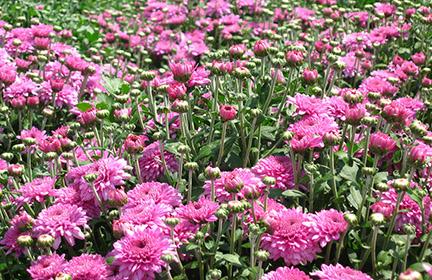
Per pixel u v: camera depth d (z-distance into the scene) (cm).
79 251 95
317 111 95
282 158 96
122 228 83
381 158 100
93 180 89
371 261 86
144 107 112
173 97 99
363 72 141
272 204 90
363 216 91
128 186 101
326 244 85
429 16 142
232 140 99
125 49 175
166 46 165
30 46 142
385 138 86
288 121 105
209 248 86
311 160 93
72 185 94
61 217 88
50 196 96
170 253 79
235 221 84
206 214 85
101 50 168
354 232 85
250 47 167
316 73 101
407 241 81
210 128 102
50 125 125
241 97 100
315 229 81
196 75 105
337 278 77
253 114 96
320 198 94
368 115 97
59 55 146
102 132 103
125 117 104
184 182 96
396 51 147
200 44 160
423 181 93
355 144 98
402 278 71
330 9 156
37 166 106
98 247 95
